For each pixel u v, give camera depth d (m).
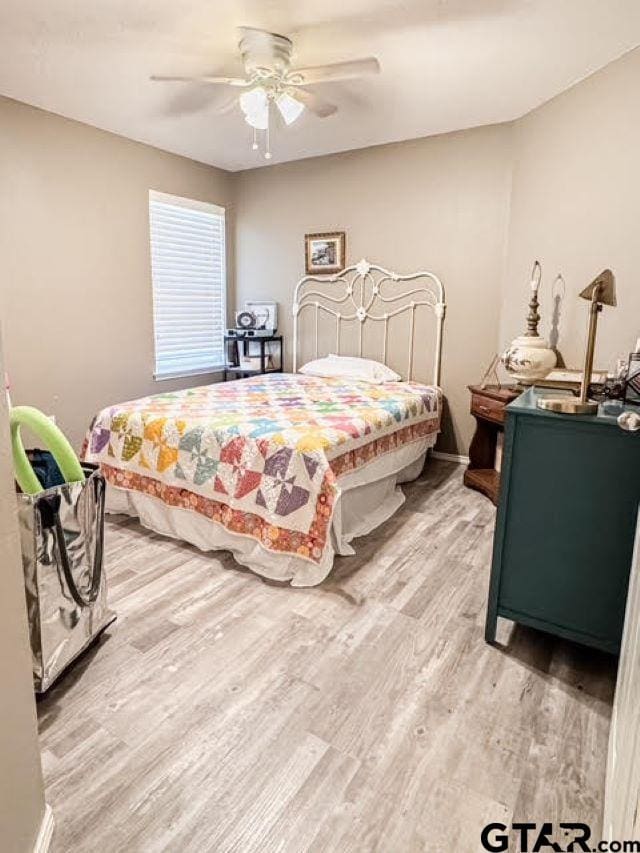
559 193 3.15
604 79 2.76
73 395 3.83
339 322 4.64
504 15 2.27
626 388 1.92
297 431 2.50
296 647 1.91
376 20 2.31
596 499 1.67
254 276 5.10
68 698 1.64
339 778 1.37
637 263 2.65
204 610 2.13
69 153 3.57
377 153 4.18
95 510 1.86
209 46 2.58
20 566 1.05
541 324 3.38
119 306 4.09
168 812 1.28
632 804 0.85
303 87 2.87
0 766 0.98
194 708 1.61
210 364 5.13
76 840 1.20
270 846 1.20
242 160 4.60
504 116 3.51
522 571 1.84
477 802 1.31
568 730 1.54
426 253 4.10
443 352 4.16
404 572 2.45
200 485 2.60
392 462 3.14
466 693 1.69
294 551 2.33
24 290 3.43
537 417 1.72
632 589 1.31
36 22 2.35
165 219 4.42
